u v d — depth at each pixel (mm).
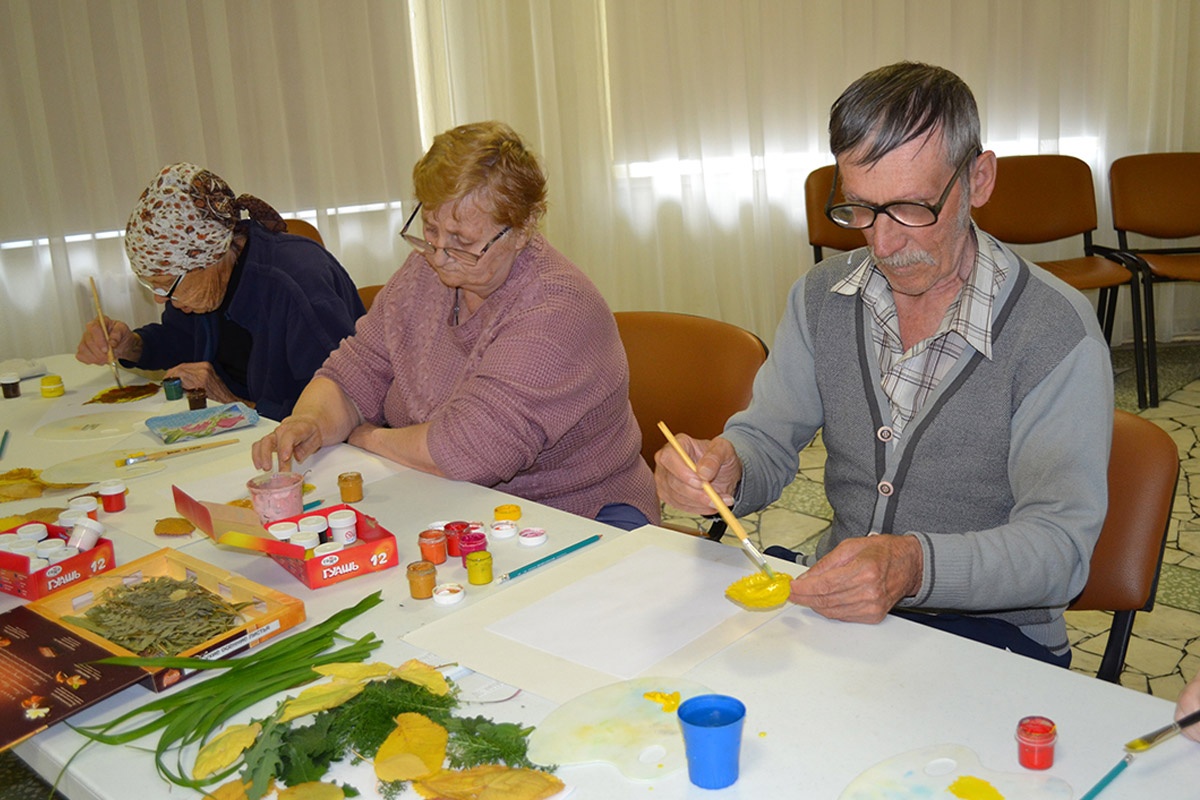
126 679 962
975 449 1346
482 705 939
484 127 1604
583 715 913
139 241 2119
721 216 4500
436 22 3963
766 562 1202
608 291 4465
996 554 1151
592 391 1687
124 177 3584
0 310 3529
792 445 1560
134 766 887
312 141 3811
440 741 872
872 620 1049
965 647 1005
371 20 3836
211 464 1671
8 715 913
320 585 1206
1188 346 4645
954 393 1348
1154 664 2234
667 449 1323
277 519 1354
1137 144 4562
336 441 1790
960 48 4402
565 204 4289
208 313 2352
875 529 1432
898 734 872
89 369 2379
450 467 1569
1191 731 838
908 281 1299
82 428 1906
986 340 1311
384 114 3916
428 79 4008
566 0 4117
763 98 4406
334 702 922
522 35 4105
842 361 1471
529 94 4156
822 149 4492
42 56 3418
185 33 3570
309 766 853
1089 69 4441
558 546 1293
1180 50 4402
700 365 1949
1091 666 2248
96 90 3496
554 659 1016
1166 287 4637
